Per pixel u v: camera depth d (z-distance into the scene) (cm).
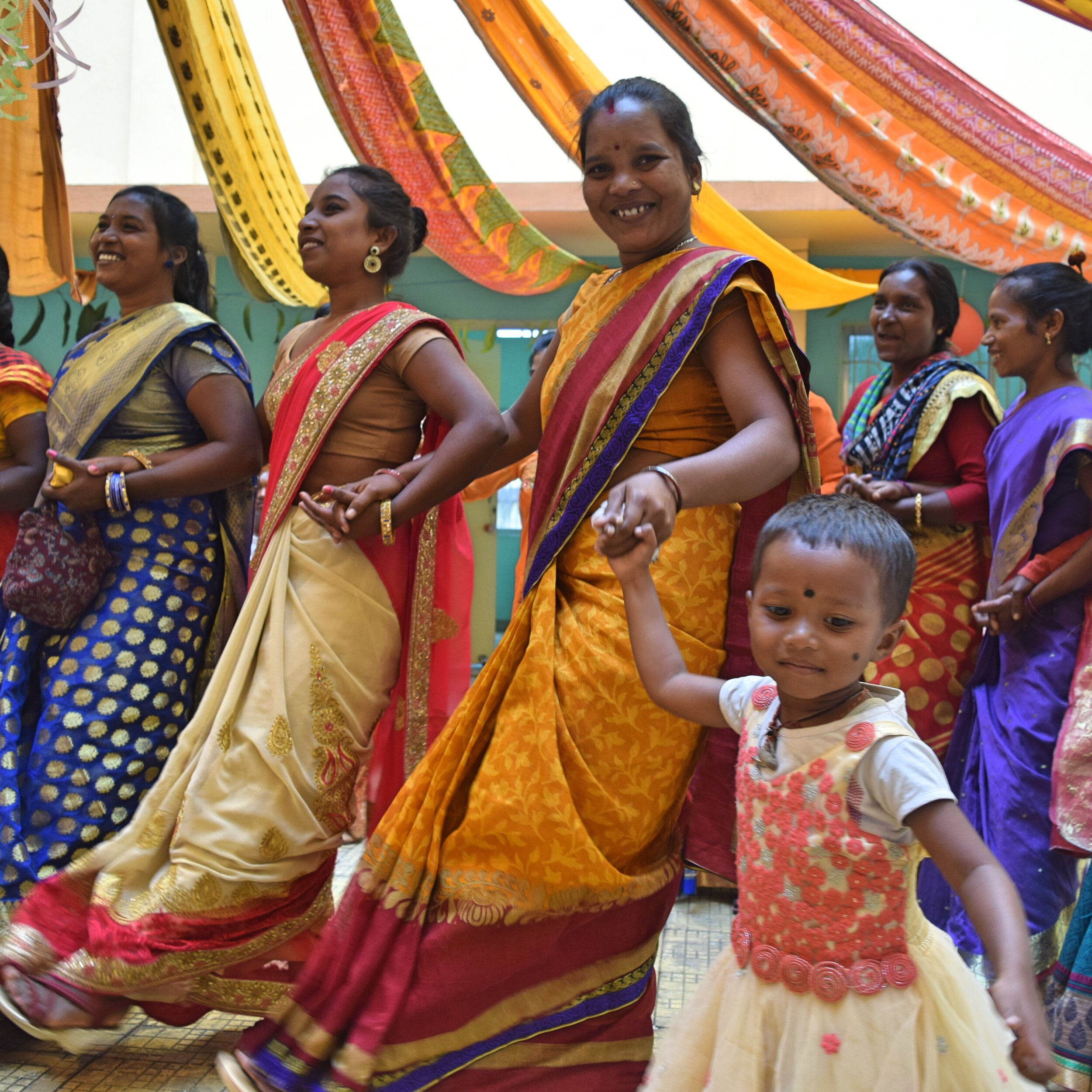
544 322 859
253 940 259
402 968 216
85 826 285
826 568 161
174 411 311
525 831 218
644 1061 226
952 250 488
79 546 292
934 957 169
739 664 236
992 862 151
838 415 851
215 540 314
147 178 805
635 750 224
